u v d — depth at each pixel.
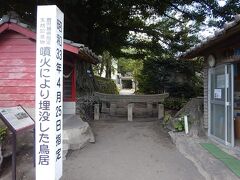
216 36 6.52
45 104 4.53
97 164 6.81
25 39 8.36
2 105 8.30
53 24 4.52
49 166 4.52
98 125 11.49
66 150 7.43
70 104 10.41
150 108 13.90
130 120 12.63
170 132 9.73
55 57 4.53
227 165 6.15
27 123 5.95
